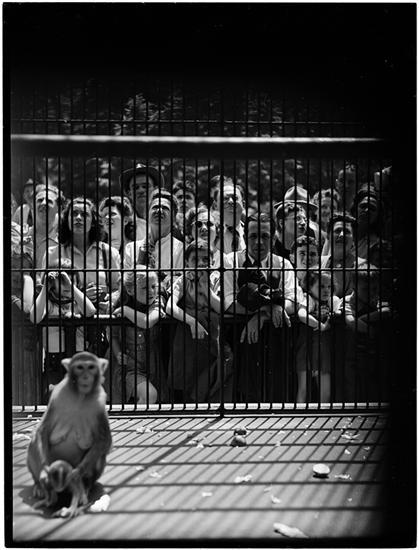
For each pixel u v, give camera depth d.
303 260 6.96
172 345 6.41
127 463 5.39
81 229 6.91
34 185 5.94
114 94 8.52
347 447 5.74
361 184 7.84
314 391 7.07
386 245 7.00
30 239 7.19
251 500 4.81
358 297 6.90
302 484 5.05
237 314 6.71
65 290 6.66
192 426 6.24
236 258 6.84
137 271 6.30
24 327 6.71
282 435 6.02
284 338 6.64
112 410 6.49
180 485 5.02
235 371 6.44
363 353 6.88
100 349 6.82
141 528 4.41
